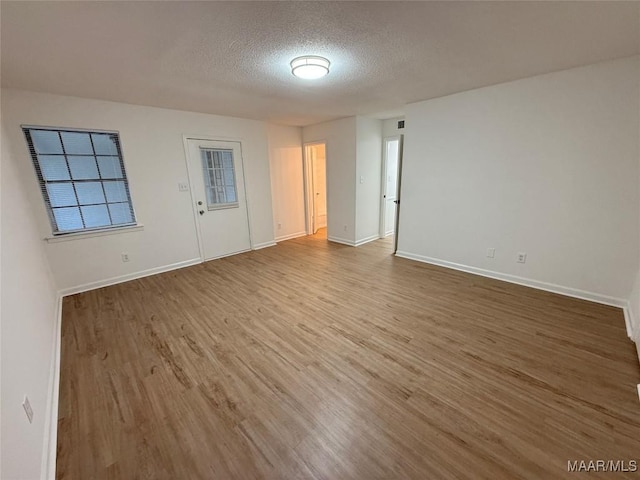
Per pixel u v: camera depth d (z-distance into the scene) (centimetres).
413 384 179
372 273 376
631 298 252
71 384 186
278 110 402
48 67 223
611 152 249
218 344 227
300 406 165
